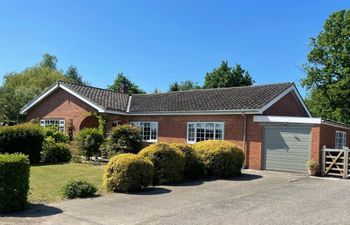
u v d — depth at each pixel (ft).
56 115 93.86
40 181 45.85
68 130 90.43
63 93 92.99
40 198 35.76
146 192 40.57
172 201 35.55
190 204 34.22
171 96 94.99
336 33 122.11
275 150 64.90
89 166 63.62
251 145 67.92
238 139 70.03
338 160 58.13
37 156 68.08
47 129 78.07
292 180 52.03
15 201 30.35
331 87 120.06
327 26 124.77
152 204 34.09
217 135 73.31
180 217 29.25
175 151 47.93
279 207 33.24
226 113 71.36
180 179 48.70
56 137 78.48
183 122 79.20
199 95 89.20
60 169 58.34
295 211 31.71
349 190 43.34
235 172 55.93
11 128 65.31
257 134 67.31
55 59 264.52
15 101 129.49
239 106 70.85
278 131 64.85
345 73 118.11
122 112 87.61
